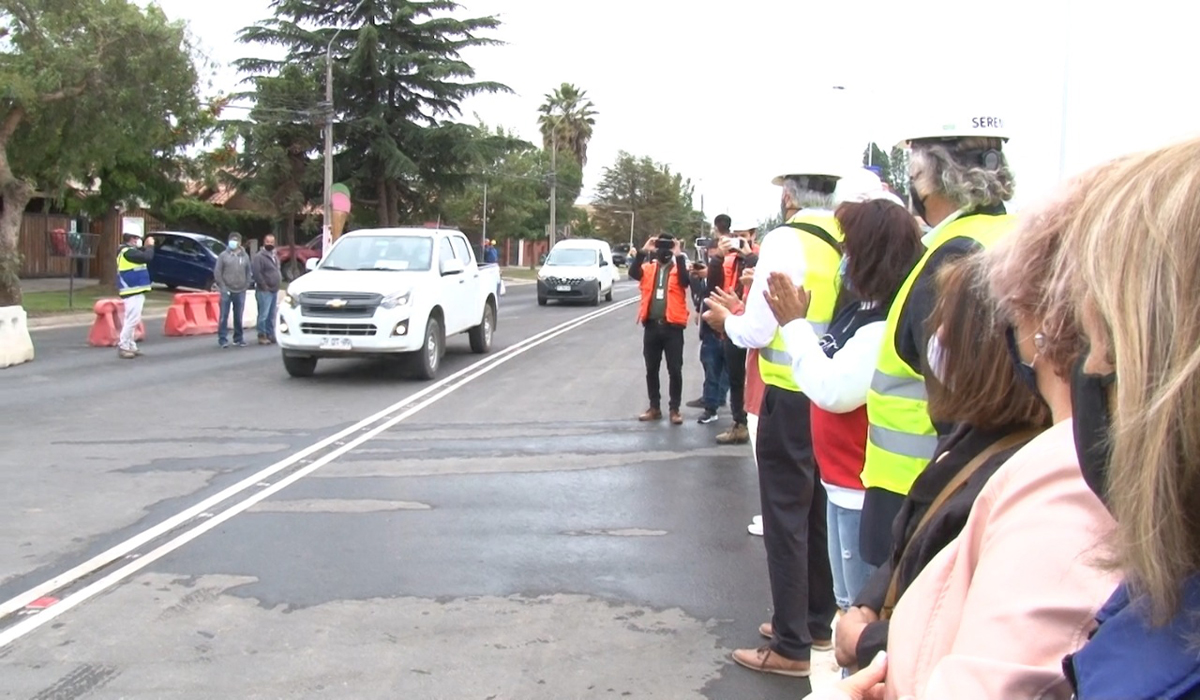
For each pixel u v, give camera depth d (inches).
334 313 539.5
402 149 1628.9
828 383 132.6
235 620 200.4
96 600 210.5
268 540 254.7
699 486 319.0
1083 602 54.0
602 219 3570.4
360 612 205.6
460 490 310.5
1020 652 54.9
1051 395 63.4
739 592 221.1
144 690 168.1
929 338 90.8
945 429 94.4
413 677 174.7
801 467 173.5
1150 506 43.8
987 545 61.2
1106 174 50.8
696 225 3786.9
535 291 1672.0
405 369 569.3
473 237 2349.9
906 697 65.3
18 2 786.8
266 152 1520.7
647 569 236.4
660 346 428.5
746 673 178.1
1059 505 57.3
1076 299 50.8
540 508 290.2
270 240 770.8
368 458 356.8
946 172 122.3
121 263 638.5
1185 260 43.4
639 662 182.5
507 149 1738.4
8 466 335.0
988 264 66.9
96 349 691.4
